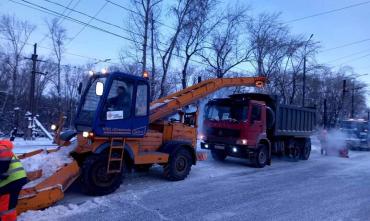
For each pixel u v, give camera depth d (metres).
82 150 7.57
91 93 7.95
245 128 12.56
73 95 37.44
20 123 26.83
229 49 27.28
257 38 29.19
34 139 18.17
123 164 8.04
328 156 19.38
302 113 16.39
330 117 52.50
